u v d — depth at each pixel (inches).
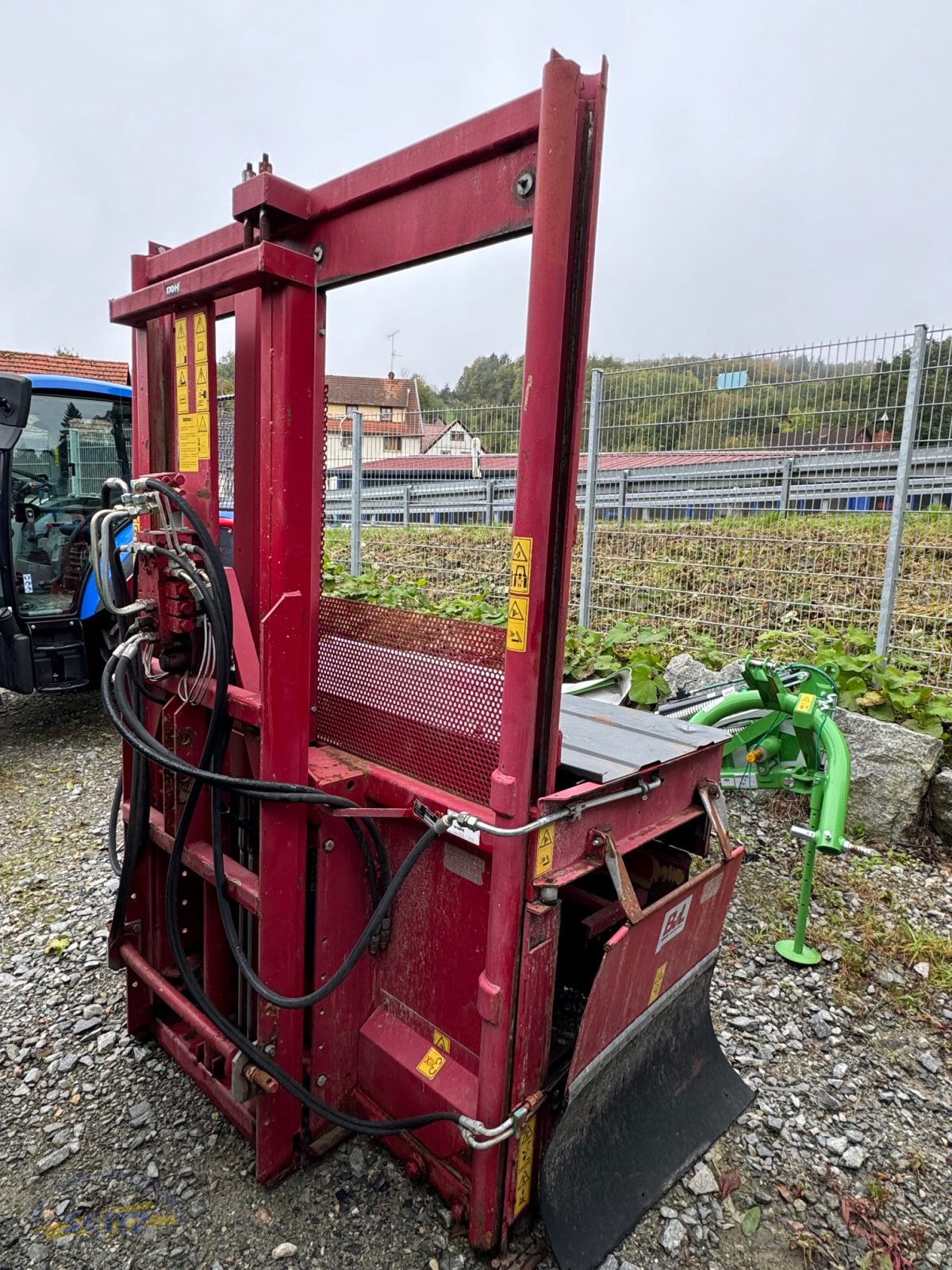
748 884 137.7
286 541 66.1
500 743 61.6
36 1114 86.2
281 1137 75.2
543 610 58.6
